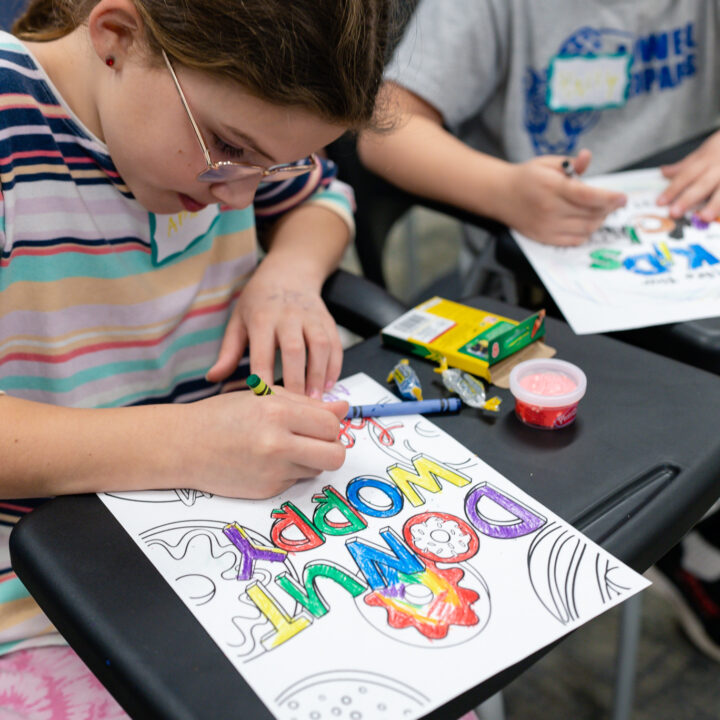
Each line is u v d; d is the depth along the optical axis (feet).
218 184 1.98
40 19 2.37
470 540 1.58
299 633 1.37
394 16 1.98
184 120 1.82
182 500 1.71
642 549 1.57
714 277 2.62
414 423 1.93
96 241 2.37
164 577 1.49
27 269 2.29
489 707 2.15
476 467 1.77
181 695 1.26
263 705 1.24
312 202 3.00
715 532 3.62
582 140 3.94
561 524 1.60
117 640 1.35
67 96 2.19
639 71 3.82
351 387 2.09
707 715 3.44
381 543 1.58
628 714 3.10
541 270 2.75
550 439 1.83
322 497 1.72
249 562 1.53
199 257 2.64
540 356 2.13
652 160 3.47
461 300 2.45
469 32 3.62
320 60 1.65
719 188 2.99
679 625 3.90
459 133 4.06
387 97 2.23
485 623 1.39
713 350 2.29
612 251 2.83
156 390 2.69
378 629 1.38
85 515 1.65
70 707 1.93
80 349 2.48
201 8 1.64
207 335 2.78
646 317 2.42
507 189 3.03
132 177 2.14
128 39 1.81
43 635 2.14
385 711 1.24
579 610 1.42
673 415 1.88
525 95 3.86
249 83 1.65
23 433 1.76
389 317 2.49
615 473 1.71
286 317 2.35
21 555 1.56
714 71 4.02
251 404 1.80
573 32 3.68
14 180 2.16
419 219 7.63
